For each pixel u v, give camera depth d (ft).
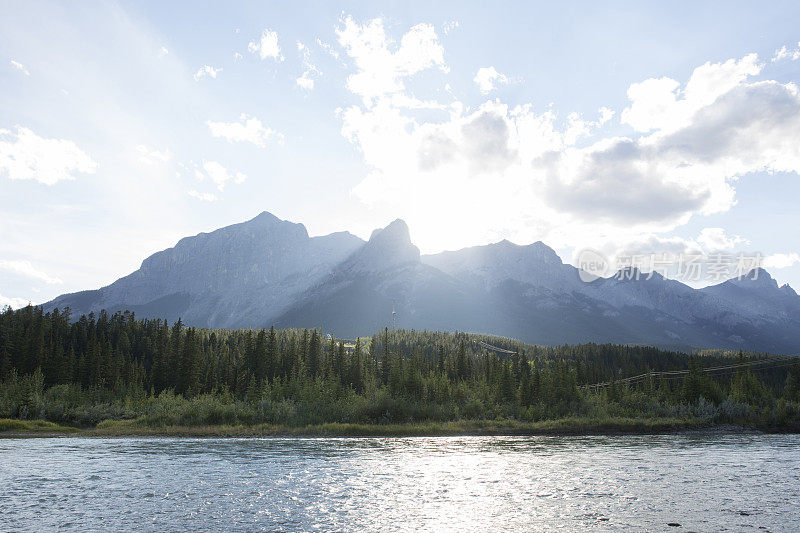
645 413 394.93
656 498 110.63
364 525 88.33
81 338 603.26
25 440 218.18
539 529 86.84
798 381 561.84
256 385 461.78
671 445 229.45
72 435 240.94
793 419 358.23
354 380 502.79
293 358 542.16
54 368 448.24
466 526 88.28
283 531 84.23
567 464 161.48
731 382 539.29
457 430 291.58
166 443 210.38
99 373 465.47
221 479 127.54
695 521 92.02
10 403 287.07
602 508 101.45
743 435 297.94
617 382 570.46
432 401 390.42
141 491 112.68
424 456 178.81
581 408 393.50
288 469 144.46
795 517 95.04
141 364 569.23
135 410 325.42
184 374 474.49
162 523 87.71
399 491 116.06
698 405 402.11
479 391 437.17
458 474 139.85
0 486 116.57
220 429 263.90
